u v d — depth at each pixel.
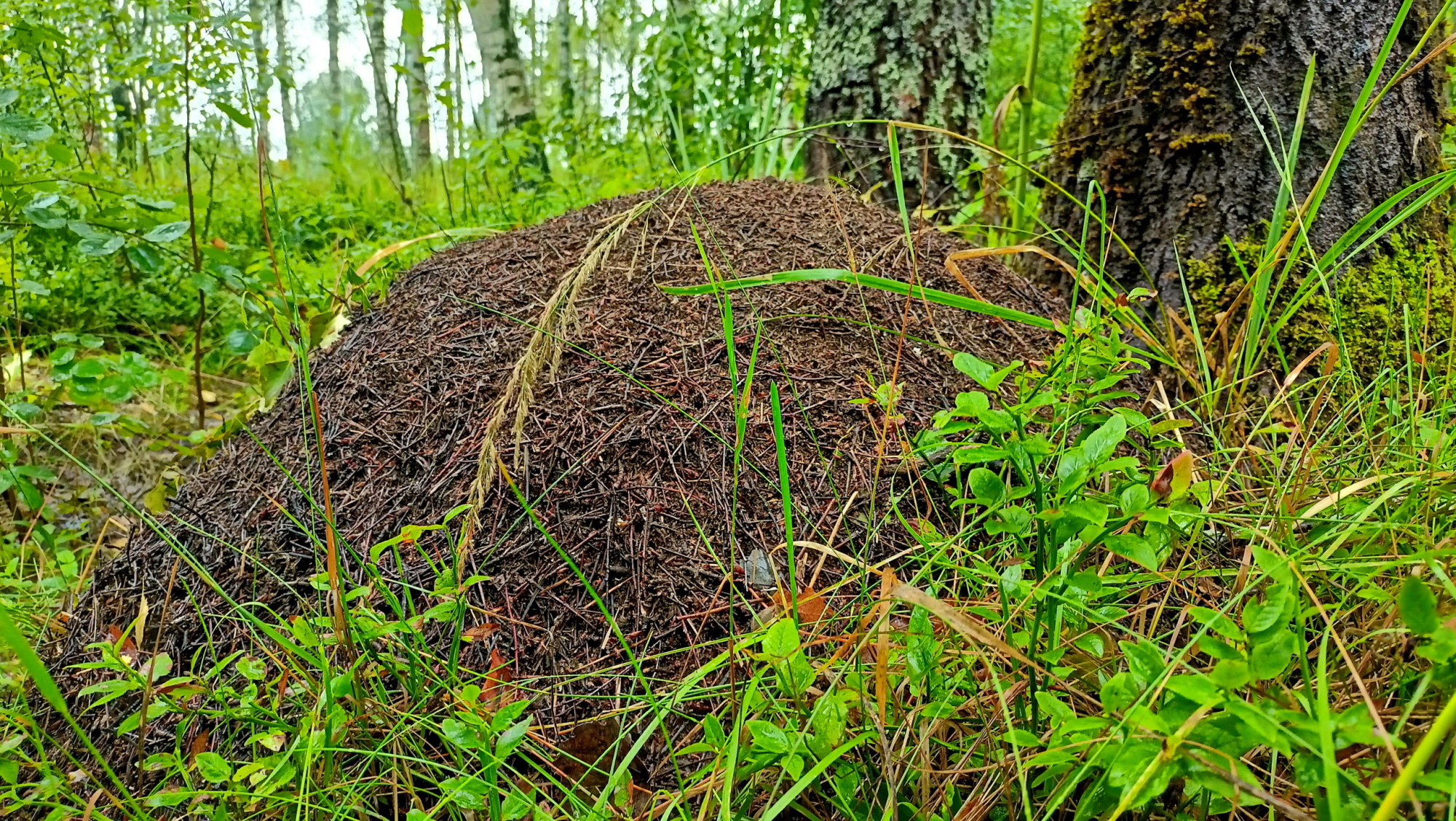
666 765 1.34
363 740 1.32
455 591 1.26
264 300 2.45
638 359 1.85
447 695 1.34
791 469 1.70
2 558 2.50
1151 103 2.45
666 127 4.81
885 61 3.63
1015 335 2.12
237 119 2.28
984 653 1.09
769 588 1.53
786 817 1.19
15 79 3.57
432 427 1.85
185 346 3.87
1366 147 2.25
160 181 6.32
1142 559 0.94
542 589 1.56
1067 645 1.05
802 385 1.83
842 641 1.21
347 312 2.29
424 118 5.25
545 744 1.36
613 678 1.45
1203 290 2.36
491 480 1.51
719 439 1.71
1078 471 1.02
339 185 6.57
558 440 1.71
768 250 2.16
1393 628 1.04
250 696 1.29
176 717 1.56
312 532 1.69
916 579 1.17
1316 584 1.25
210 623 1.71
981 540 1.59
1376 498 1.29
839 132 3.76
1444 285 2.30
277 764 1.17
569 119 5.75
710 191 2.42
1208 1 2.32
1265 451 1.65
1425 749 0.62
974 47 3.75
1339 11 2.21
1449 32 2.29
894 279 2.13
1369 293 2.24
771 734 0.98
